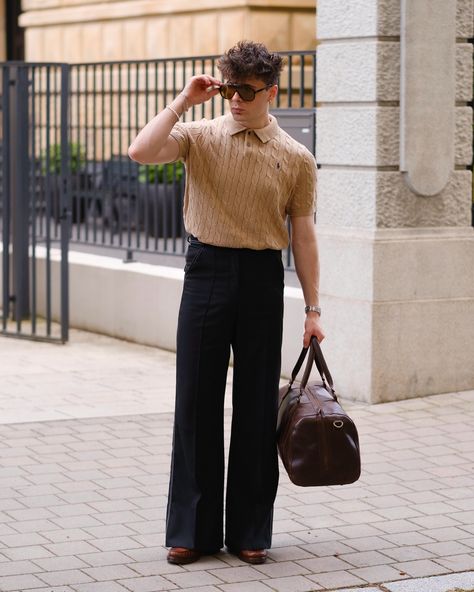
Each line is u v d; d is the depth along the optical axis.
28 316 12.02
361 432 7.74
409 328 8.49
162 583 5.16
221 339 5.29
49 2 18.78
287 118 9.37
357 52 8.39
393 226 8.45
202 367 5.30
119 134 11.23
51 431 7.64
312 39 15.58
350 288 8.49
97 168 11.88
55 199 11.73
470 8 8.57
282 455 5.27
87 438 7.47
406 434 7.70
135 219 11.38
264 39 15.33
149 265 11.07
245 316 5.28
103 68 11.44
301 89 9.26
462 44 8.57
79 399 8.59
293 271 9.73
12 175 11.44
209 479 5.39
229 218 5.20
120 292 11.03
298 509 6.21
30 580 5.16
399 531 5.89
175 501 5.41
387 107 8.34
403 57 8.29
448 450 7.36
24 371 9.61
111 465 6.90
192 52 16.11
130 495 6.36
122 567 5.34
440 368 8.66
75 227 13.01
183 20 16.23
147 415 8.09
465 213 8.70
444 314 8.62
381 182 8.35
